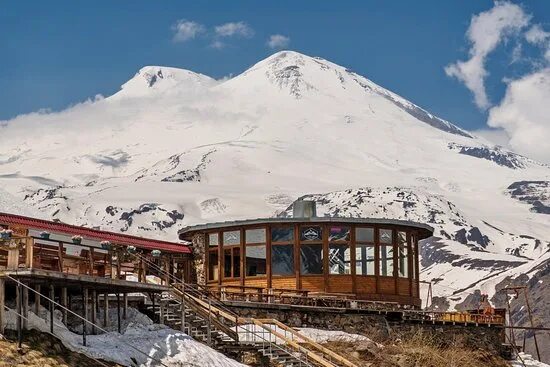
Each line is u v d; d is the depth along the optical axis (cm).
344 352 4991
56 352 3716
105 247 4244
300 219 5719
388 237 5847
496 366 5728
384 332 5459
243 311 5100
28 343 3653
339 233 5750
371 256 5778
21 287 3728
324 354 4838
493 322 5991
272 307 5181
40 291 4066
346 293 5678
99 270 4388
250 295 5378
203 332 4678
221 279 5903
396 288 5825
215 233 5994
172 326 4653
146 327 4359
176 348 4212
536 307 16338
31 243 3731
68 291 4284
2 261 3881
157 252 4869
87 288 4075
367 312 5425
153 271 5278
